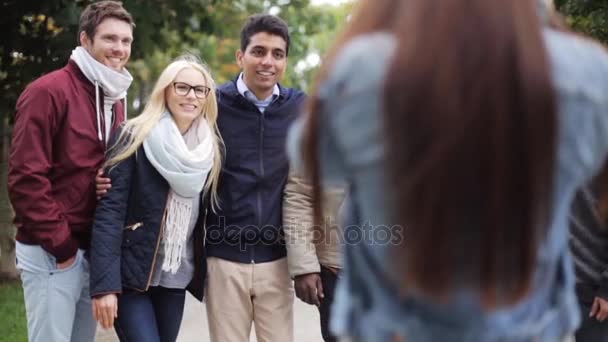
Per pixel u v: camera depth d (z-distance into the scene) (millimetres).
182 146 3871
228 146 4109
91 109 4004
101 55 3984
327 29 16516
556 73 1567
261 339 4211
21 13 8344
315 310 7457
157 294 4105
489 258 1561
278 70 4141
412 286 1613
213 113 4074
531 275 1593
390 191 1595
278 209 4129
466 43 1541
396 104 1547
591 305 3672
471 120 1508
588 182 1777
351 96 1620
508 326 1645
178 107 3941
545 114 1522
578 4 7398
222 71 19359
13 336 6676
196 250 4117
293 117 4168
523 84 1519
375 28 1672
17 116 3887
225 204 4109
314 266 4031
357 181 1683
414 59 1545
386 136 1570
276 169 4117
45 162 3842
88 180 3959
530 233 1558
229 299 4125
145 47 9023
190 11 9672
